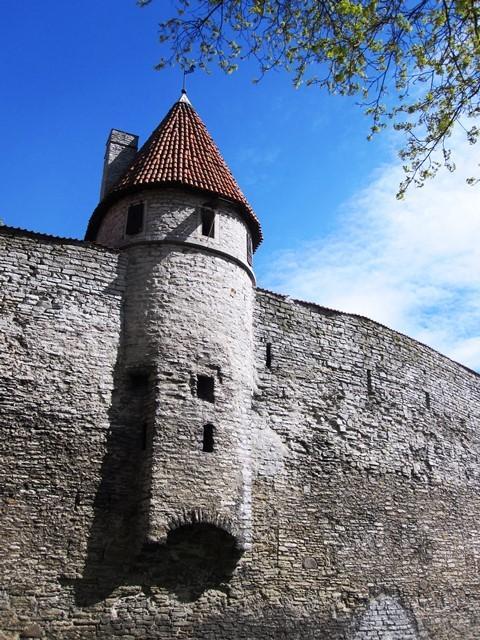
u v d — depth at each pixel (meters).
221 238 17.64
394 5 9.95
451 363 26.30
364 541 19.11
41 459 14.04
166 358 15.60
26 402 14.29
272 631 15.77
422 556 20.84
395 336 23.55
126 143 22.16
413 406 23.12
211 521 14.59
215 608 14.95
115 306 16.23
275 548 16.73
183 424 15.11
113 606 13.67
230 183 18.70
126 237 17.23
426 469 22.58
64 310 15.49
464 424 25.64
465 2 9.74
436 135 11.09
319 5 10.15
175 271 16.62
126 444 15.09
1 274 15.02
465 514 23.64
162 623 14.08
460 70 10.52
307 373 19.72
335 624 17.22
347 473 19.53
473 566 22.89
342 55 10.41
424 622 19.80
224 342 16.58
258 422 17.80
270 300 19.66
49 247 15.85
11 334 14.66
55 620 13.00
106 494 14.47
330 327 21.11
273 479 17.48
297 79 10.77
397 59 10.48
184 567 14.79
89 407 14.96
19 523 13.34
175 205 17.41
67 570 13.48
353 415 20.53
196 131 19.95
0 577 12.77
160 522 14.01
